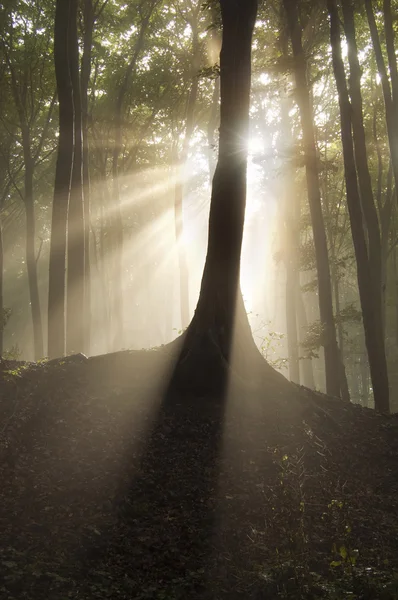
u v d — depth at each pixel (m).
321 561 8.28
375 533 9.50
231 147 13.66
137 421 11.65
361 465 11.84
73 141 19.67
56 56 19.39
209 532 8.98
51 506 8.80
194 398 12.63
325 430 12.62
